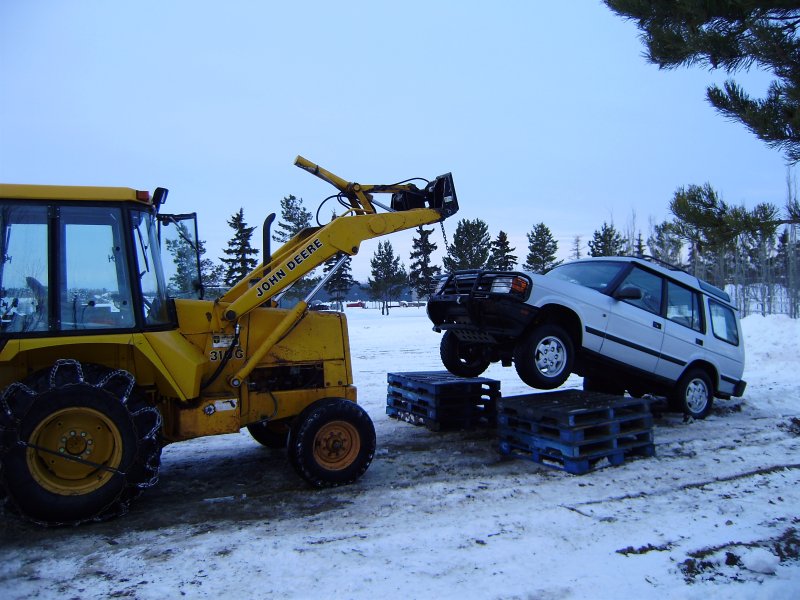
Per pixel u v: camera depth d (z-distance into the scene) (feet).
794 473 18.86
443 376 25.95
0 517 14.40
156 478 15.10
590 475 18.45
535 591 11.13
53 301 14.46
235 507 15.72
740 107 12.76
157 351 15.11
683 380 26.00
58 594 11.07
